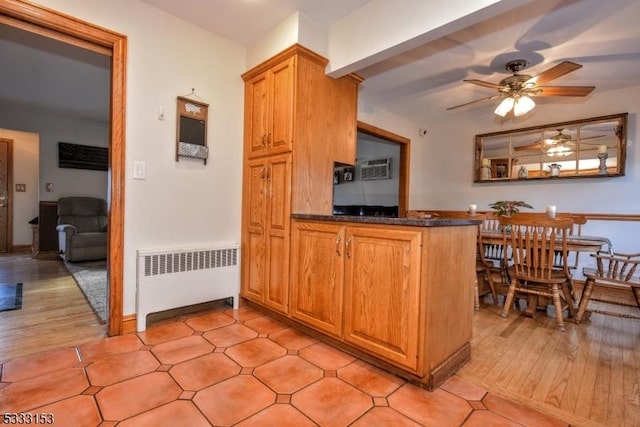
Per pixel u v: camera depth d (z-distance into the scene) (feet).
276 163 8.10
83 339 6.77
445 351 5.66
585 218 10.68
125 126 7.10
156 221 7.63
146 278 7.31
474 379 5.67
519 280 9.25
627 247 11.70
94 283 10.91
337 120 8.71
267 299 8.26
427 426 4.36
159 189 7.67
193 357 6.11
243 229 9.15
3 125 14.89
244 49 9.20
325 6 7.41
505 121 14.51
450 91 12.03
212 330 7.45
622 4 6.81
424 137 17.04
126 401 4.68
